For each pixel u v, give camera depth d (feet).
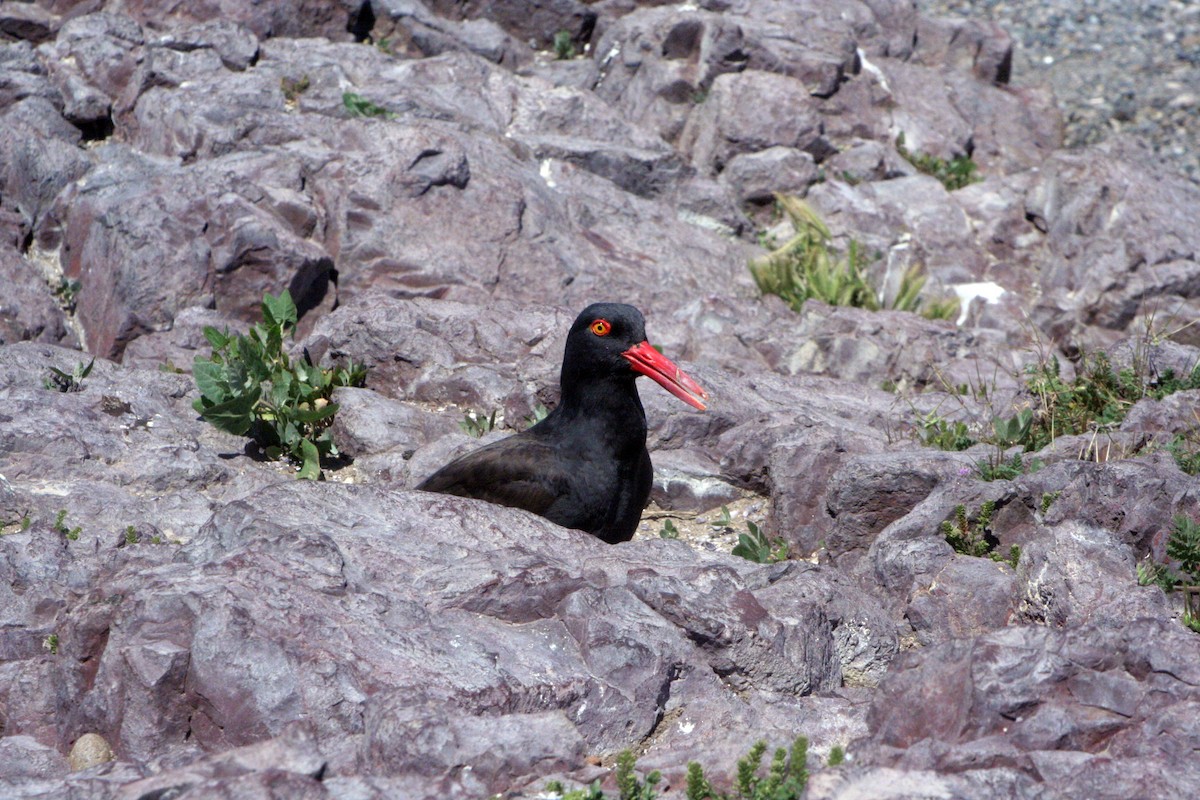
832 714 23.71
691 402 32.04
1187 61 127.54
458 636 23.68
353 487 29.35
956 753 20.42
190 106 66.08
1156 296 69.72
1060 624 27.37
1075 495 32.91
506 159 67.87
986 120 90.43
